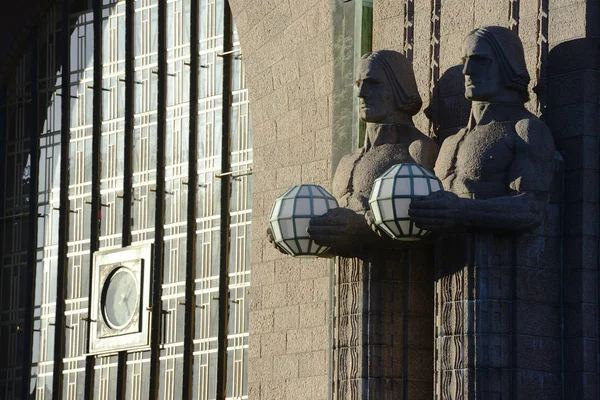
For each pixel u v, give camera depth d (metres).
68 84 34.81
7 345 35.12
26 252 35.25
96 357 32.62
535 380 20.19
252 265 27.75
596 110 20.95
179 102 32.19
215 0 31.88
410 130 22.30
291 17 27.88
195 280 30.95
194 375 30.42
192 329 30.70
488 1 22.17
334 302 22.09
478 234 20.16
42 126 35.47
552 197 20.83
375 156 22.05
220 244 30.48
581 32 21.02
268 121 28.06
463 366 20.00
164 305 31.42
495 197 20.19
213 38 31.77
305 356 26.23
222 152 30.98
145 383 31.31
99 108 33.88
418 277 21.78
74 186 34.16
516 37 20.92
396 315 21.67
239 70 31.17
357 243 21.73
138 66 33.25
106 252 32.81
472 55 20.73
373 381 21.48
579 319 20.44
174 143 32.09
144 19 33.31
